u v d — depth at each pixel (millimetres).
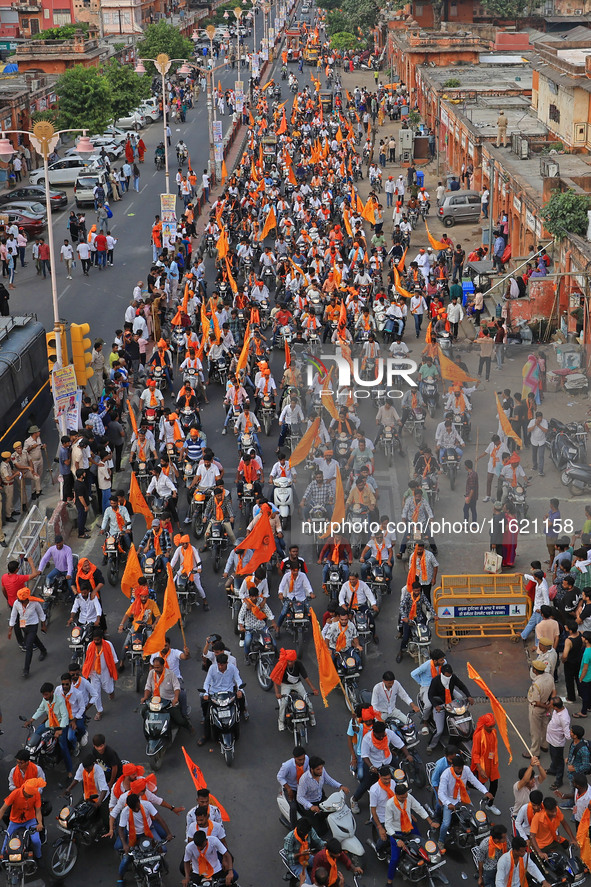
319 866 24188
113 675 33156
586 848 25266
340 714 33219
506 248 76250
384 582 37594
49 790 30047
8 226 85625
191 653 36375
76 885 26688
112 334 69812
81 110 131250
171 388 58750
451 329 65188
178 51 184250
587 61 82625
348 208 90250
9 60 165750
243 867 27094
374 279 73312
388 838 26062
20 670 35906
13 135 119312
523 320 63688
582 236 62750
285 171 109812
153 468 45156
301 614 35750
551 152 82500
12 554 42000
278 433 54000
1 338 54500
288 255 77188
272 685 34406
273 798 29594
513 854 23859
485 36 172375
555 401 42531
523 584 37438
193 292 67500
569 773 28453
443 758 27125
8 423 51062
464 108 110000
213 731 31344
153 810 26172
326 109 154750
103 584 38250
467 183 100812
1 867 26797
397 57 172500
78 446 44688
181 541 37938
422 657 34688
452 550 39875
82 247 82188
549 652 32406
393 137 135125
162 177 118188
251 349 58812
